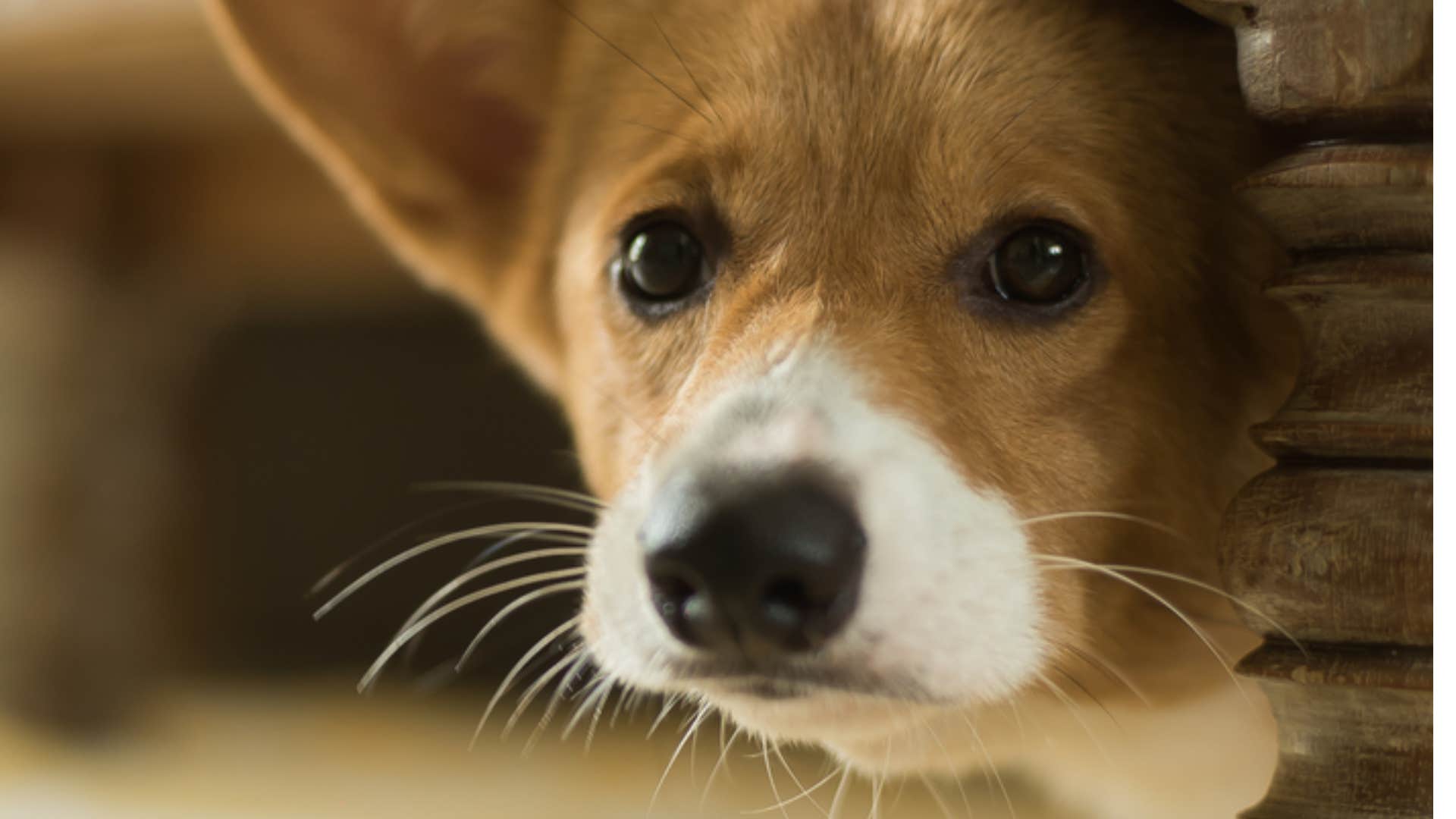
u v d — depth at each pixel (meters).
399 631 1.21
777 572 0.57
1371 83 0.54
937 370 0.60
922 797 0.88
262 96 0.67
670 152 0.63
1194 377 0.62
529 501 1.19
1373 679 0.54
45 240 1.09
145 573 1.12
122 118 1.07
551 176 0.67
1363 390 0.54
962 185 0.61
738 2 0.64
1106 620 0.62
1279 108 0.54
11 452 1.06
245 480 1.24
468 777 0.97
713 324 0.62
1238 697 0.63
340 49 0.67
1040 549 0.60
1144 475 0.62
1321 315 0.55
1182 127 0.62
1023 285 0.61
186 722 1.10
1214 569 0.62
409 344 1.22
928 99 0.61
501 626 1.16
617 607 0.59
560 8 0.67
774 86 0.62
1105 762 0.65
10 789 0.95
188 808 0.91
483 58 0.68
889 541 0.57
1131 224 0.61
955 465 0.59
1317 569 0.54
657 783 0.94
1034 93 0.61
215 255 1.14
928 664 0.58
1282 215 0.55
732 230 0.62
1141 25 0.63
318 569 1.23
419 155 0.68
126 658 1.09
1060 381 0.61
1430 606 0.54
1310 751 0.55
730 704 0.59
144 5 0.98
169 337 1.14
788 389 0.58
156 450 1.13
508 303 0.69
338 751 1.03
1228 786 0.64
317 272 1.15
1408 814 0.54
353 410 1.23
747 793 0.92
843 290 0.60
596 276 0.64
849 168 0.61
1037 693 0.62
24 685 1.04
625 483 0.62
